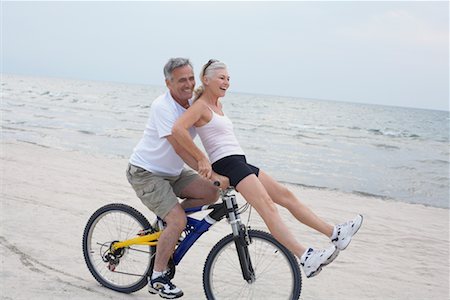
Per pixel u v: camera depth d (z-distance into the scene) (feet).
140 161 13.92
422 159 71.15
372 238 24.59
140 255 16.85
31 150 44.42
